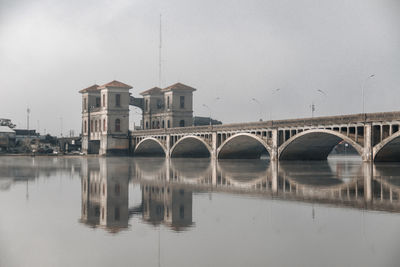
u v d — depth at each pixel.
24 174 53.50
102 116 154.38
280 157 84.38
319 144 84.19
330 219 21.91
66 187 37.41
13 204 27.19
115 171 60.25
